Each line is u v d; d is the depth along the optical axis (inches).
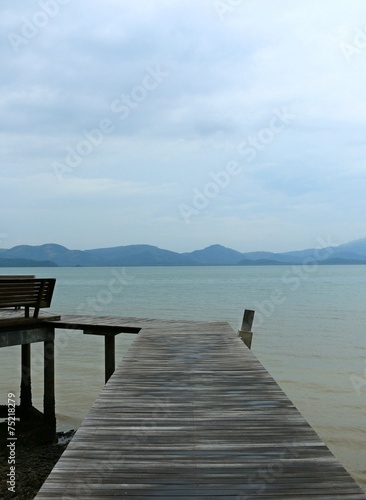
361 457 379.6
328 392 569.0
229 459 159.8
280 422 196.9
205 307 1710.1
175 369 294.2
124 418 202.4
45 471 331.6
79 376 647.1
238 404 222.2
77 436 181.5
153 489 138.9
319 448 168.9
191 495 135.5
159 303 1909.4
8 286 381.4
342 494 134.0
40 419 442.6
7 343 397.4
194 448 169.3
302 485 139.9
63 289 3142.2
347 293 2576.3
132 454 164.2
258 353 824.3
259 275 6195.9
